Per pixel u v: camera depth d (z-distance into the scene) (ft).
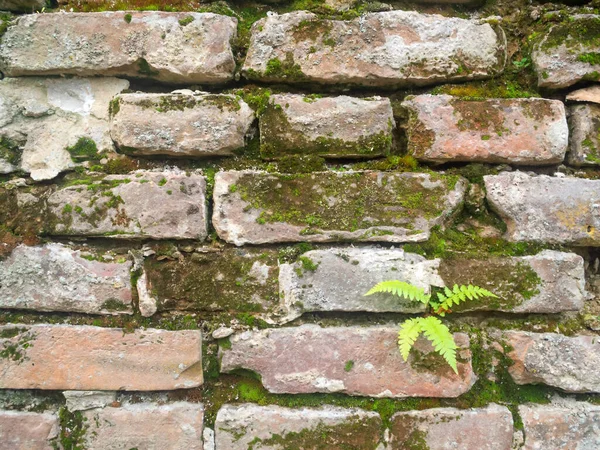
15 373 1.32
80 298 1.33
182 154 1.37
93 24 1.36
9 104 1.38
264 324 1.33
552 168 1.43
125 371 1.32
